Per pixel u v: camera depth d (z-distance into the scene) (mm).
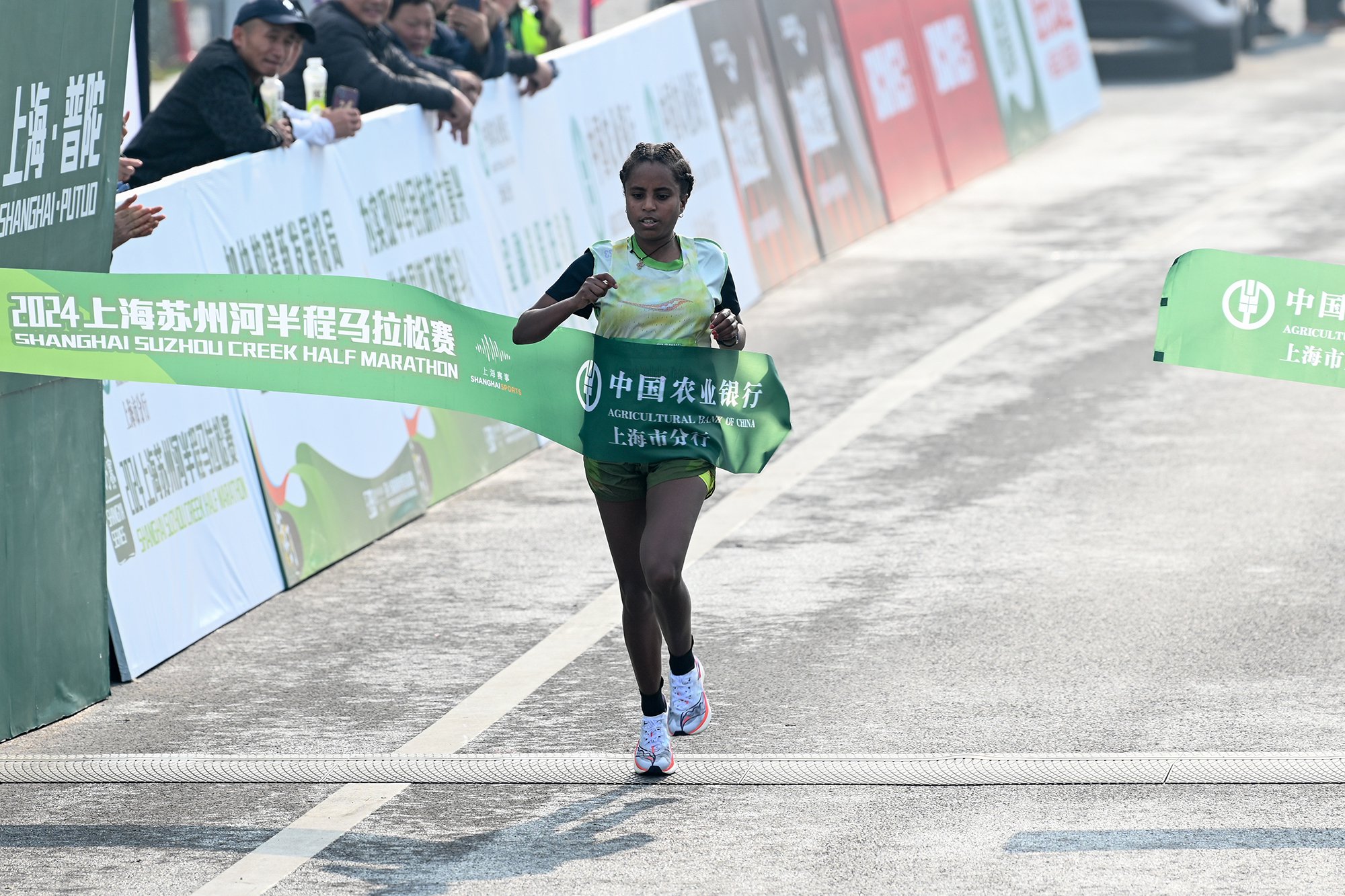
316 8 29125
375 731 19094
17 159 17969
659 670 17375
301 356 17516
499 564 25062
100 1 18906
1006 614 21812
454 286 29141
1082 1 69375
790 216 43094
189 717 19719
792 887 14938
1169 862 15180
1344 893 14523
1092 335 36281
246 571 23500
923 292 40625
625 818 16547
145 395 22094
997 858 15367
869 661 20422
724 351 17031
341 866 15742
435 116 29500
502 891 15094
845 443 29953
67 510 19578
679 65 39219
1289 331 16844
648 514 16812
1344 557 23422
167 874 15656
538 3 39344
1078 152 57062
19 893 15312
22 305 17406
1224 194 49312
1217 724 18203
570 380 17125
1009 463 28453
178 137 25031
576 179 34250
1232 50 70438
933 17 52812
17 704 19094
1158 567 23312
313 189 25875
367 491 26312
